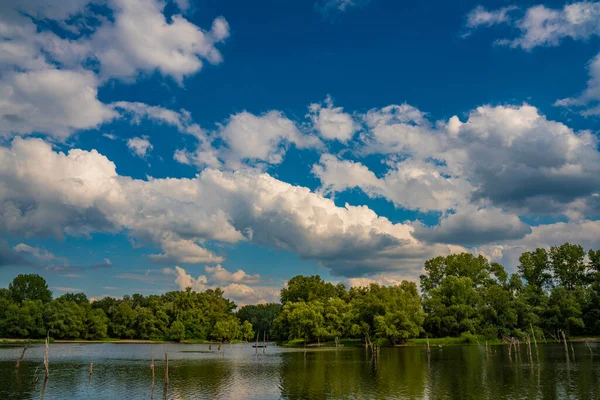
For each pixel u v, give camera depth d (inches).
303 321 6176.2
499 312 5846.5
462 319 5876.0
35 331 7583.7
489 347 5128.0
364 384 2485.2
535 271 6943.9
